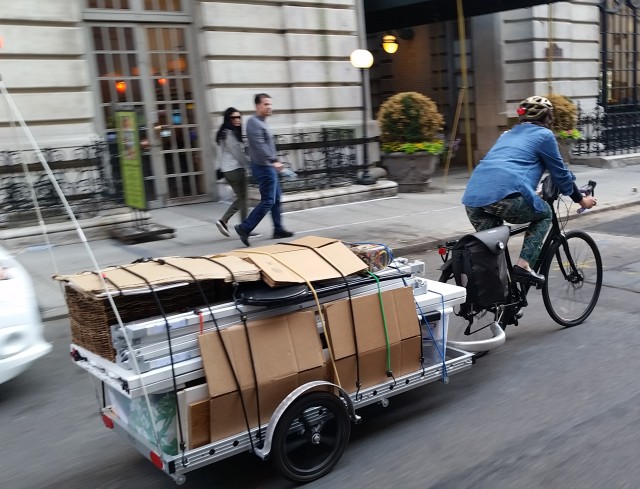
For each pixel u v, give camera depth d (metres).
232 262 3.50
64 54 9.70
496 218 4.95
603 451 3.54
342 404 3.44
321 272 3.51
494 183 4.76
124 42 10.97
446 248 4.75
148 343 3.03
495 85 16.72
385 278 3.75
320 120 12.52
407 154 12.98
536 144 4.87
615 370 4.64
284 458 3.25
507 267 4.96
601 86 18.80
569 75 17.61
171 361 3.04
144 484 3.51
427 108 13.05
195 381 3.16
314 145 11.98
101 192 9.83
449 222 10.17
